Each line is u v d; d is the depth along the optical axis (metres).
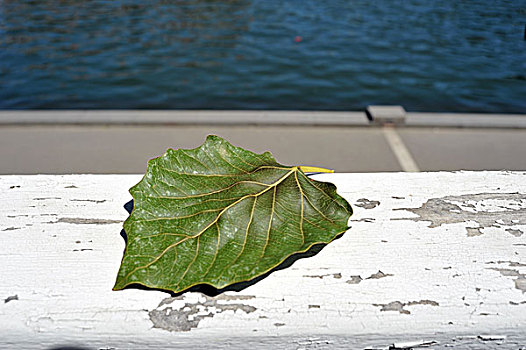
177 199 0.32
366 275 0.31
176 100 2.01
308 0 3.80
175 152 0.34
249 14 3.39
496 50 2.70
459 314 0.29
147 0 3.70
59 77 2.24
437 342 0.30
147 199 0.32
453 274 0.31
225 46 2.74
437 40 2.88
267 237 0.31
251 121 1.37
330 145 1.26
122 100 2.00
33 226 0.33
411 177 0.37
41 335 0.29
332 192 0.33
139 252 0.30
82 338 0.29
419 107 1.96
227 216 0.32
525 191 0.36
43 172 1.13
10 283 0.30
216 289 0.30
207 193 0.32
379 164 1.18
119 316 0.29
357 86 2.19
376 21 3.26
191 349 0.29
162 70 2.35
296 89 2.15
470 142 1.29
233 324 0.29
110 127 1.34
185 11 3.44
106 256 0.31
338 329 0.29
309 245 0.30
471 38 2.92
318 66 2.43
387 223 0.33
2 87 2.11
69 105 1.93
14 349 0.29
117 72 2.31
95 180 0.36
